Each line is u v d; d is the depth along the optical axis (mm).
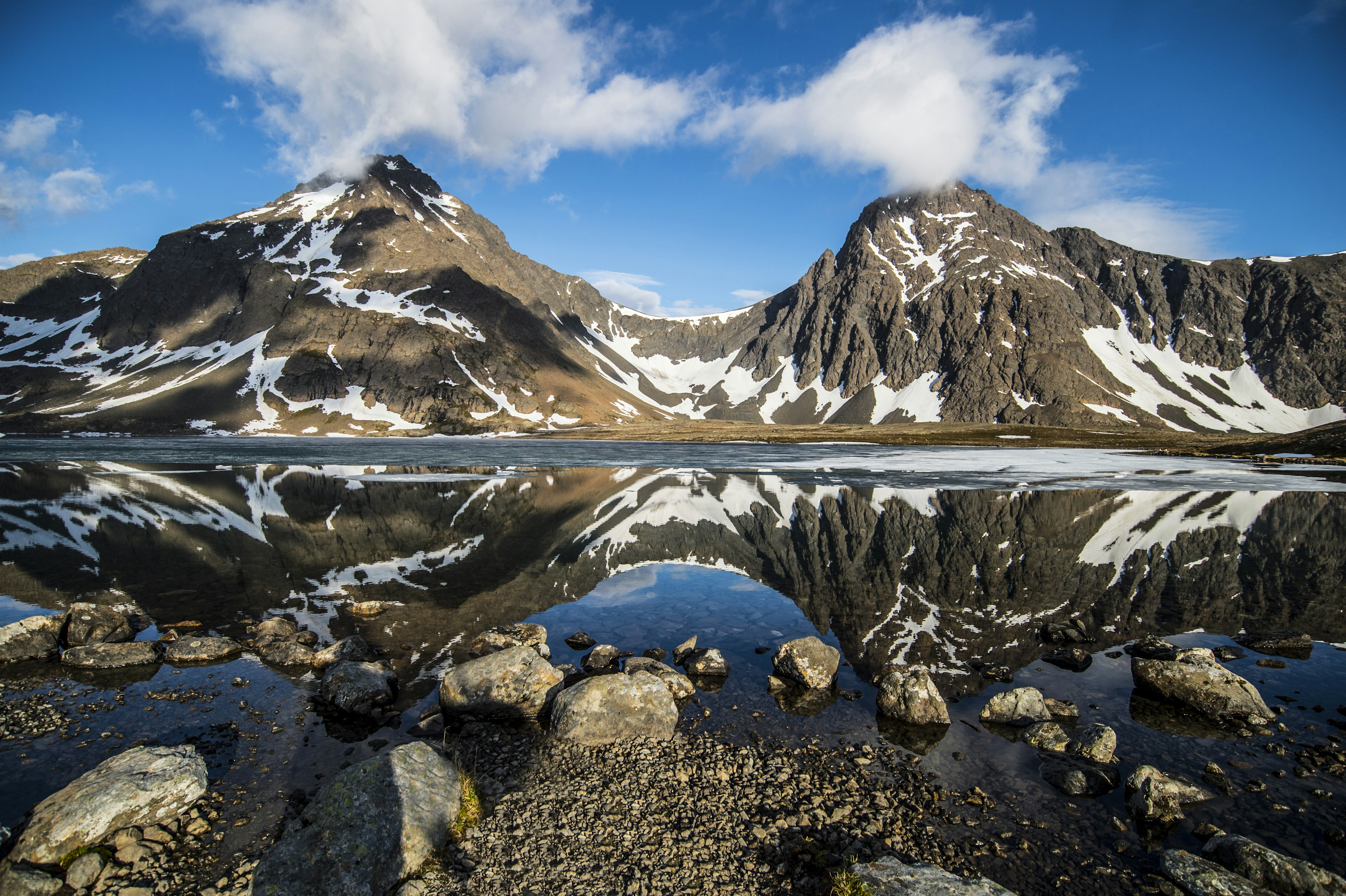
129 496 46594
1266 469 74938
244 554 27766
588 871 8148
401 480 62188
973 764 10859
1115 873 8094
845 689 14164
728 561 27500
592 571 25406
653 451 120000
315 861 7742
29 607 20000
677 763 10883
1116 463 85812
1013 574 25266
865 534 34000
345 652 15422
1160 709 13086
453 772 9750
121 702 13250
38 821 8359
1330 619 19172
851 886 7457
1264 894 7352
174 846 8609
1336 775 10336
